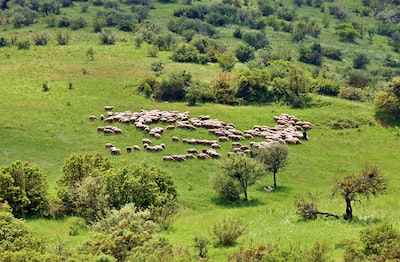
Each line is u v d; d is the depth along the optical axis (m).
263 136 111.31
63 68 169.12
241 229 56.81
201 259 43.44
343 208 69.88
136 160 96.25
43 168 90.75
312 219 63.88
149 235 47.66
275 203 76.75
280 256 40.47
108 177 69.00
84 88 146.88
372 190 67.06
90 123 116.44
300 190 84.56
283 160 87.38
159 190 70.94
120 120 116.69
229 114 125.62
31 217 67.69
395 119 124.12
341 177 92.25
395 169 98.31
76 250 45.34
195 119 119.12
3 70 164.75
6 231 49.12
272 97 144.25
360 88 168.50
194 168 93.75
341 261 43.12
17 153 97.50
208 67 182.38
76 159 77.19
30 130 109.69
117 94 144.88
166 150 102.25
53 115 120.19
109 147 102.94
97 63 178.00
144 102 139.75
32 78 155.12
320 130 119.38
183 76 148.00
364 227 58.12
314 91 147.62
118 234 46.41
